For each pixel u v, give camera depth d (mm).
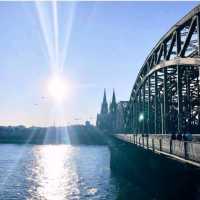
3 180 60625
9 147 194625
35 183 57531
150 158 42156
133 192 45156
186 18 29047
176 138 27250
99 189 49844
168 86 40812
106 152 147750
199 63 25781
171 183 32062
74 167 83875
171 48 33875
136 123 61188
